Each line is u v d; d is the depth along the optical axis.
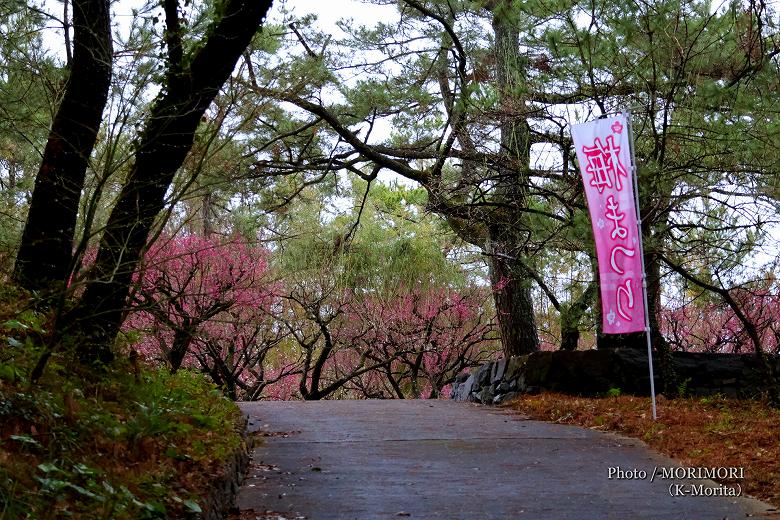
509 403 12.62
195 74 6.67
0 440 4.07
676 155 11.42
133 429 5.24
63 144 6.68
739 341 16.34
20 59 6.87
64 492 3.84
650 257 11.84
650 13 10.76
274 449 8.33
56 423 4.66
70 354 5.93
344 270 21.38
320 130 14.90
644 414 10.33
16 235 7.50
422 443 8.77
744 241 11.71
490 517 5.71
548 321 23.66
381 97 14.18
